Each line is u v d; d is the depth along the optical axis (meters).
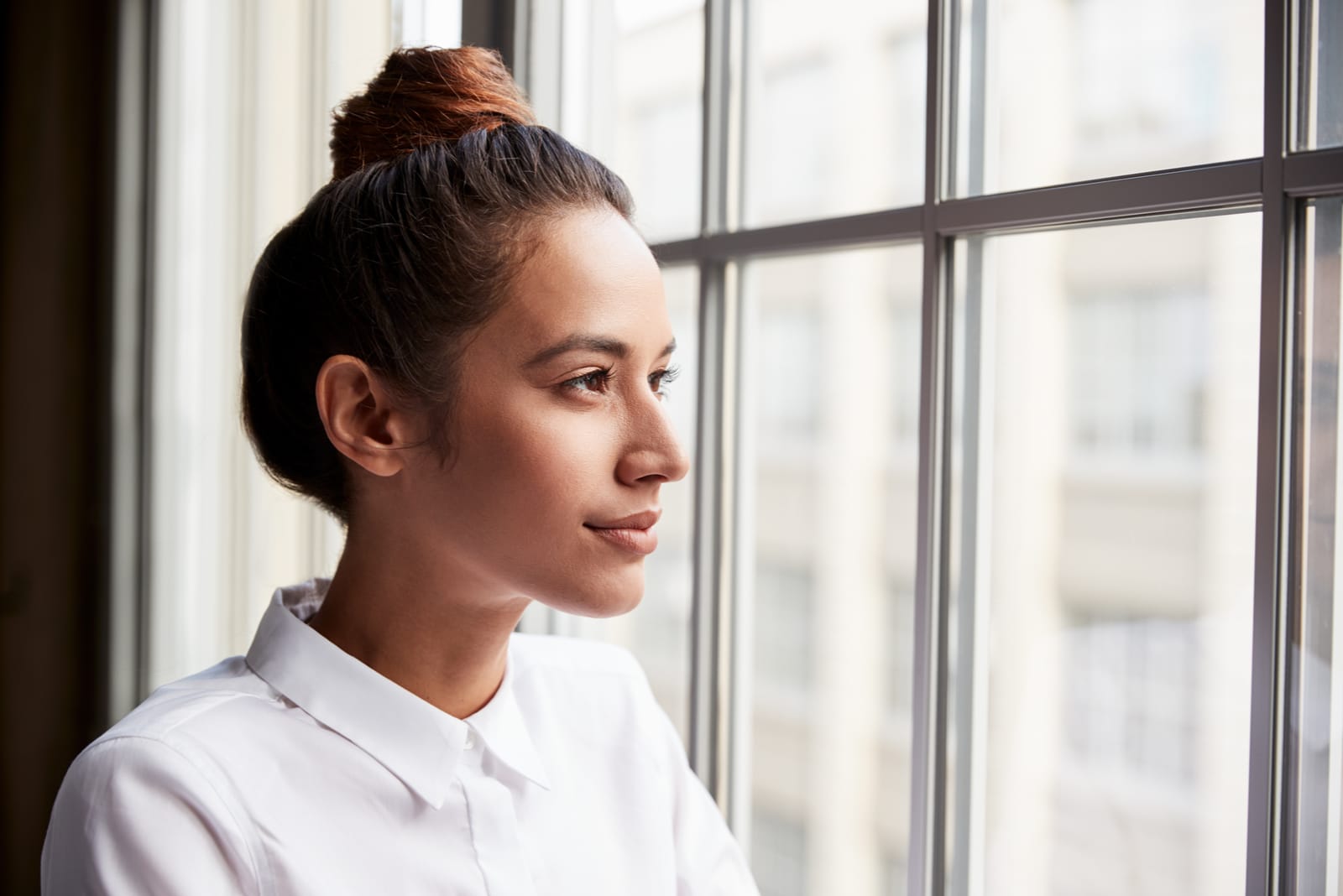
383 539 0.60
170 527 1.73
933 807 0.85
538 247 0.55
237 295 1.64
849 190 1.06
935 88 0.80
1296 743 0.66
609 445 0.55
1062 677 0.91
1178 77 0.78
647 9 1.14
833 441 1.15
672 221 1.14
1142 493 0.86
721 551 1.09
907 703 1.16
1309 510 0.65
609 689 0.75
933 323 0.81
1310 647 0.66
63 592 1.80
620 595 0.56
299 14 1.49
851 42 1.05
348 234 0.57
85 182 1.77
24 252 1.80
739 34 1.05
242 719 0.58
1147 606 0.87
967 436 0.86
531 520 0.55
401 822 0.59
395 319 0.55
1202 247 0.79
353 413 0.57
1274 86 0.63
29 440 1.81
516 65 1.10
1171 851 0.85
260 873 0.55
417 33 1.24
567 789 0.68
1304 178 0.62
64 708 1.80
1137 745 0.87
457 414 0.55
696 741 1.08
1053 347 0.88
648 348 0.57
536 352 0.54
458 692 0.62
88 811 0.53
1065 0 0.83
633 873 0.68
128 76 1.72
